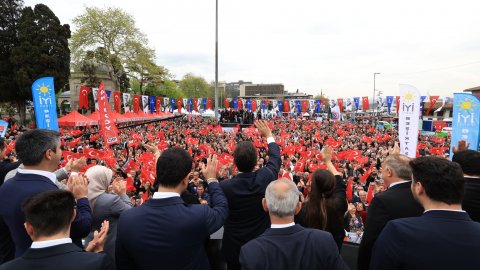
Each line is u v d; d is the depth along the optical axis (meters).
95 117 26.75
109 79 45.72
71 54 43.56
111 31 44.53
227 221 3.07
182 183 2.49
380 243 2.12
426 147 20.58
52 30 34.66
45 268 1.81
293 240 2.08
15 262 1.86
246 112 39.62
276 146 3.41
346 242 4.15
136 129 29.12
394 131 31.80
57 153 2.81
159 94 67.69
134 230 2.28
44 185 2.64
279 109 32.50
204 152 16.47
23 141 2.68
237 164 3.04
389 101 28.83
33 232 1.95
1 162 4.61
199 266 2.40
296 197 2.21
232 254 3.01
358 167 13.28
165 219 2.29
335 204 3.02
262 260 2.00
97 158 12.66
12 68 34.75
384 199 2.72
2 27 35.25
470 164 2.98
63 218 1.97
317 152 15.85
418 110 9.48
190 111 34.03
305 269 1.97
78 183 2.74
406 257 1.92
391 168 2.88
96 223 3.17
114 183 3.45
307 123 41.41
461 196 2.04
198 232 2.35
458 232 1.91
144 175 9.84
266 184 2.99
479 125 8.95
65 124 23.83
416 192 2.20
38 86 10.48
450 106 54.66
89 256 1.94
